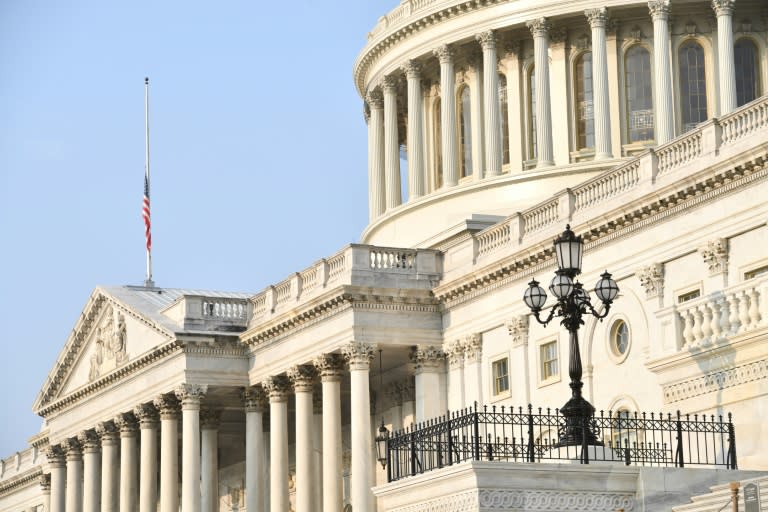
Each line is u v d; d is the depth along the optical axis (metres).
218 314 131.00
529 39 143.38
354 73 161.00
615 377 97.69
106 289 144.38
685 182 91.31
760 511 56.44
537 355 105.88
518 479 62.09
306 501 120.81
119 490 152.38
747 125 89.12
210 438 138.00
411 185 148.12
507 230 110.56
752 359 67.00
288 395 129.75
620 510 62.69
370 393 128.12
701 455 70.06
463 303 113.88
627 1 137.75
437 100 151.38
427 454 77.81
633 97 139.62
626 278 97.50
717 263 89.62
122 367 139.50
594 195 102.06
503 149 144.00
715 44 138.38
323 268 119.62
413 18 147.38
